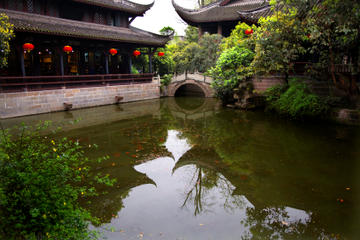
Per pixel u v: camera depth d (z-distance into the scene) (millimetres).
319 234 5094
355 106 13102
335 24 11398
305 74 16141
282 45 13422
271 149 10062
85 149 10148
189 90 30547
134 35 24922
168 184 7324
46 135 11961
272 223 5477
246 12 19016
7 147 4160
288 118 15016
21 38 16531
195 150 10195
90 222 5398
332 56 12430
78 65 22781
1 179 3658
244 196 6625
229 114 17297
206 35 27656
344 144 10297
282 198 6484
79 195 6531
